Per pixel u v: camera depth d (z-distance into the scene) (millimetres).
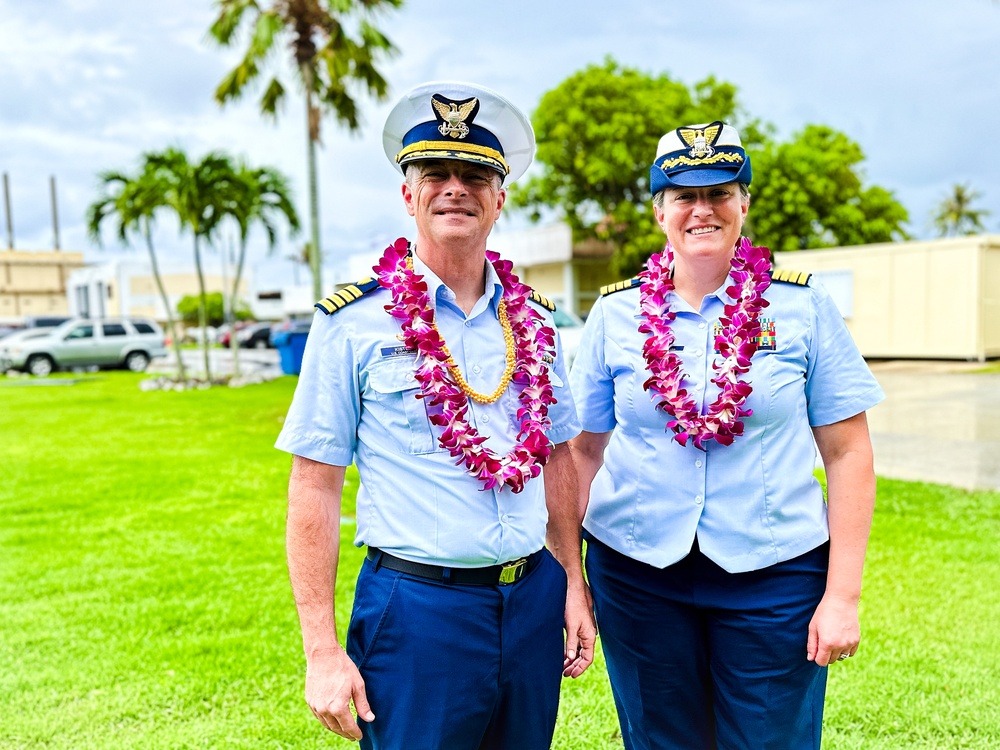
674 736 1893
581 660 1851
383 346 1595
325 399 1585
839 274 16094
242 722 2643
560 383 1812
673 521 1768
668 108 19750
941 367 13984
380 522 1591
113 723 2641
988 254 14406
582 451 2039
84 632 3336
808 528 1730
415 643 1530
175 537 4711
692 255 1767
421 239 1679
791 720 1743
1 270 60781
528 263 23953
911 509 4809
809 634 1690
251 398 12461
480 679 1550
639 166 20016
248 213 14680
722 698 1790
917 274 14992
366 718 1544
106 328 20125
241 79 12875
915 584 3590
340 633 3299
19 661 3072
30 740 2535
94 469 6855
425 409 1576
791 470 1729
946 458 6383
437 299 1654
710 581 1756
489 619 1566
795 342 1719
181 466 6910
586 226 21219
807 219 19984
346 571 4039
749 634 1724
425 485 1563
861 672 2826
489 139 1627
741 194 1781
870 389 1714
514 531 1592
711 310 1809
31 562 4270
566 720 2648
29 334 20344
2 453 7777
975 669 2826
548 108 20234
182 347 34250
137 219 14523
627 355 1854
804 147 20234
